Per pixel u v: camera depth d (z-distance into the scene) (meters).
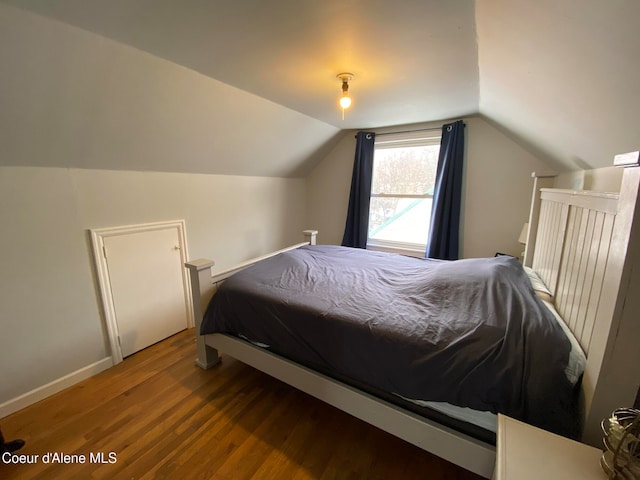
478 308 1.39
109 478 1.29
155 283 2.36
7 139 1.44
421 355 1.20
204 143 2.35
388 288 1.83
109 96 1.57
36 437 1.49
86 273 1.92
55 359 1.81
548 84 1.20
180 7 1.12
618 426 0.68
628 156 0.73
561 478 0.72
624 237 0.77
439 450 1.22
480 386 1.08
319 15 1.18
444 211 3.08
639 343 0.79
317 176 4.04
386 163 3.57
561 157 2.01
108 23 1.21
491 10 1.02
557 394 0.96
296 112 2.67
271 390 1.86
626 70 0.77
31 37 1.17
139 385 1.89
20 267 1.63
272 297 1.68
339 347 1.41
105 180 1.97
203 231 2.76
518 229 2.87
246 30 1.29
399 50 1.48
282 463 1.37
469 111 2.66
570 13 0.73
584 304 1.11
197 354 2.19
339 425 1.59
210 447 1.45
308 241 3.11
